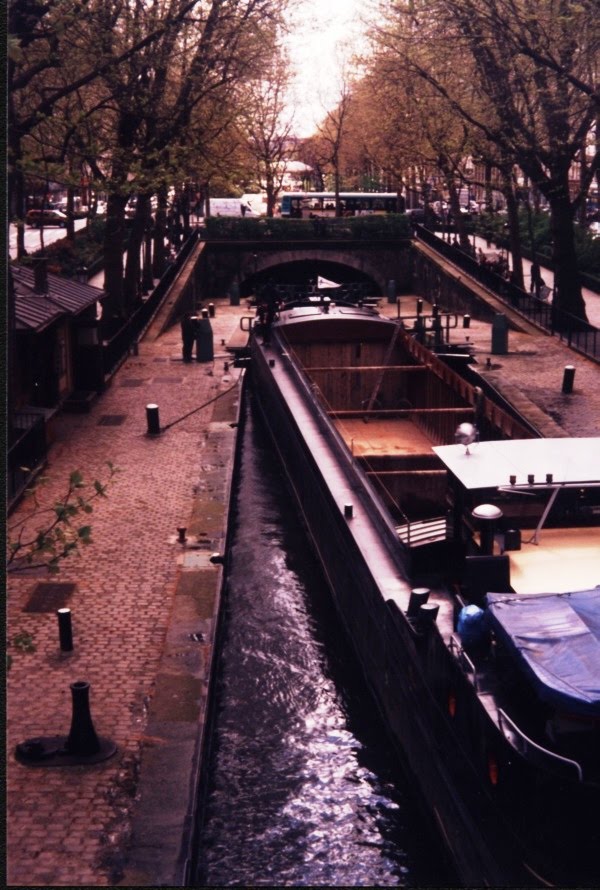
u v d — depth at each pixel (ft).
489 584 36.76
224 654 52.54
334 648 53.21
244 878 36.32
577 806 27.48
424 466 68.28
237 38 111.65
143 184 95.91
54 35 66.08
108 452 77.61
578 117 122.83
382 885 36.04
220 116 122.52
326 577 60.44
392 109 156.25
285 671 50.78
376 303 130.41
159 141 108.17
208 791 40.91
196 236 188.85
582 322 113.09
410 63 121.90
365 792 41.01
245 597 59.36
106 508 64.85
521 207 218.59
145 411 90.07
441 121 144.77
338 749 44.01
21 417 75.66
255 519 72.43
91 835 32.60
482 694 32.45
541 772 27.78
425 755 38.14
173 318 141.49
